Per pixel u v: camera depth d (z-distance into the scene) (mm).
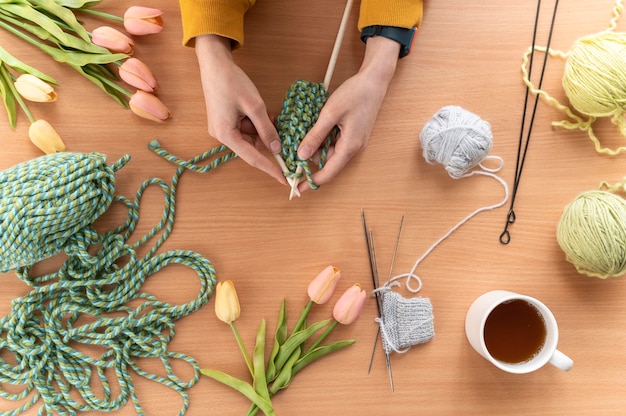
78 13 674
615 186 697
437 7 690
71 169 620
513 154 703
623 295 706
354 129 607
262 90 688
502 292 677
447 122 644
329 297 680
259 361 681
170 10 680
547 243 707
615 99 637
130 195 687
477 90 698
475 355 704
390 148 696
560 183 705
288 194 695
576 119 698
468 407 704
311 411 695
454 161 647
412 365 701
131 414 684
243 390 674
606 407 705
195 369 684
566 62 676
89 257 657
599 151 698
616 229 628
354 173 695
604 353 706
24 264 638
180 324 690
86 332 677
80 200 621
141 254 691
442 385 703
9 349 681
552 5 695
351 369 700
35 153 677
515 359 680
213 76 596
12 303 667
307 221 697
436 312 706
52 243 641
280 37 687
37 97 645
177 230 692
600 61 633
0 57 649
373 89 607
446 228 703
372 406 699
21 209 602
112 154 683
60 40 655
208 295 684
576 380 706
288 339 687
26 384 679
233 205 693
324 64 691
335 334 701
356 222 700
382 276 703
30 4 654
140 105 653
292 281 700
